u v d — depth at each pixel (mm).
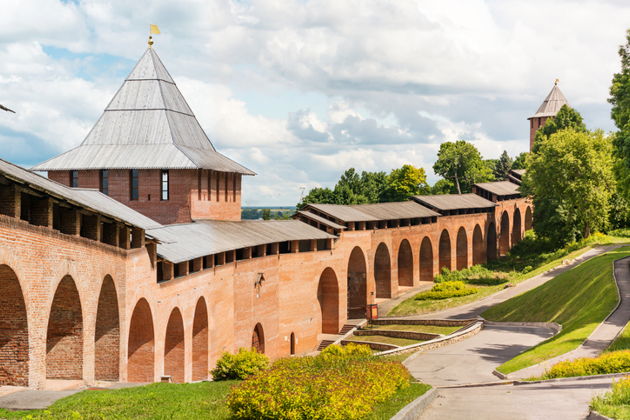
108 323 25250
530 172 73000
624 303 35250
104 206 26016
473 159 123375
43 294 19188
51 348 22344
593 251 64938
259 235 44094
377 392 18406
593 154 68062
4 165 18406
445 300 59469
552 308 45000
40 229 18969
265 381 15883
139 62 49188
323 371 19391
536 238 87750
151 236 27656
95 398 18312
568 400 18750
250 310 41719
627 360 23594
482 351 38031
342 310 55875
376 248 62031
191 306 32625
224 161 49500
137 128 46500
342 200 101938
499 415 16875
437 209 75938
